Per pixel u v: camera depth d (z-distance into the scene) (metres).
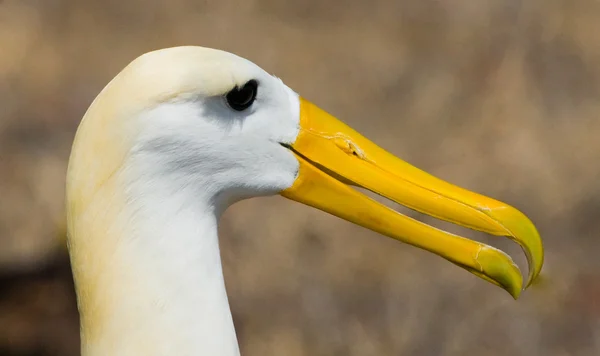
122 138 5.05
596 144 14.05
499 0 17.02
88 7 17.20
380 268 12.14
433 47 16.16
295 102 5.82
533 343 11.27
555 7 16.75
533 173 13.56
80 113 14.66
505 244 11.78
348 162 5.84
